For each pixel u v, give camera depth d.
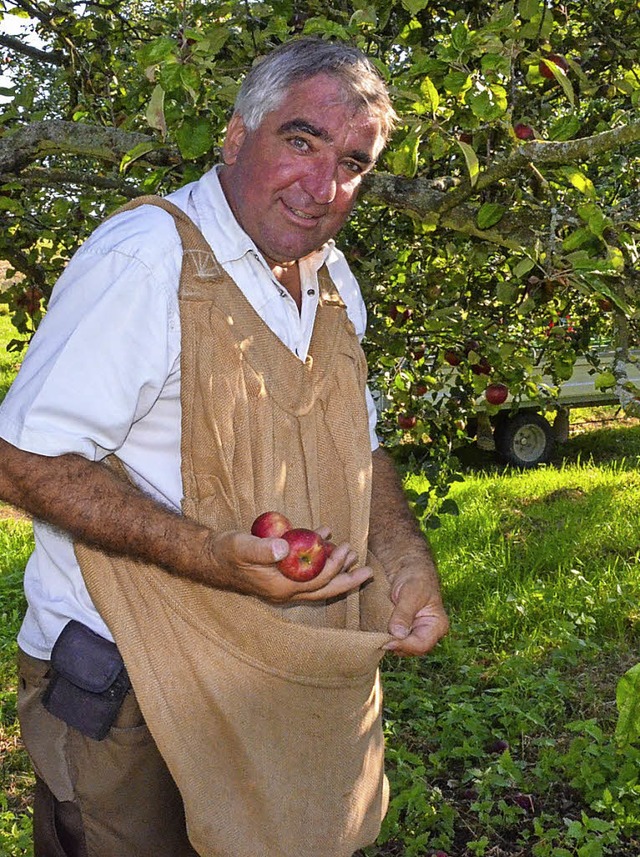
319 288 1.99
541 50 2.47
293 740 1.85
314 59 1.76
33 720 1.93
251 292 1.82
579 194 2.34
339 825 1.95
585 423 11.23
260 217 1.81
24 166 2.85
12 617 5.14
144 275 1.68
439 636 2.11
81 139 2.71
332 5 2.78
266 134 1.78
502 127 2.41
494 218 2.29
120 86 3.56
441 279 3.71
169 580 1.76
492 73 2.23
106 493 1.66
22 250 3.73
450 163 2.99
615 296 1.98
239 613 1.74
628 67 2.87
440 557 5.78
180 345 1.73
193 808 1.80
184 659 1.77
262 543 1.60
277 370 1.81
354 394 1.97
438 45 2.23
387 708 4.17
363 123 1.79
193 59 2.15
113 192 3.35
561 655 4.52
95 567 1.77
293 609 1.90
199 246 1.76
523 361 3.77
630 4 2.96
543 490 7.51
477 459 9.58
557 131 2.24
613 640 4.84
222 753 1.81
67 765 1.88
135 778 1.87
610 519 6.52
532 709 4.01
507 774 3.63
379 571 2.15
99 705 1.81
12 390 1.67
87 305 1.66
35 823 2.00
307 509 1.87
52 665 1.84
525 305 2.82
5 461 1.64
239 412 1.77
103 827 1.89
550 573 5.61
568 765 3.63
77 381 1.63
